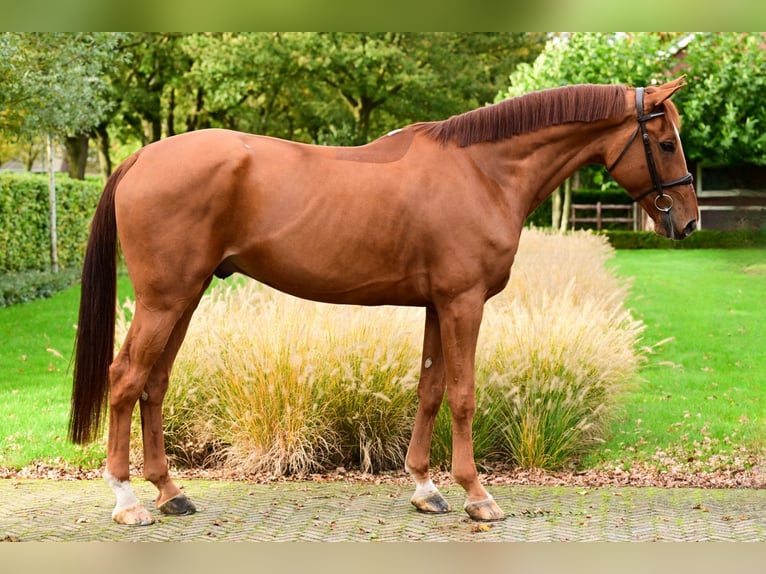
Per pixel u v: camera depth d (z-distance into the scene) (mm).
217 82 24328
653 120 4301
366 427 5523
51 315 11750
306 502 4570
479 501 4188
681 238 4371
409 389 5574
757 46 18250
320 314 5848
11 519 4133
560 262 10438
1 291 12266
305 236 4027
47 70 11227
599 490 4914
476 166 4230
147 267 3936
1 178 13477
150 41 23297
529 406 5574
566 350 5773
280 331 5586
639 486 5055
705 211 22766
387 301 4270
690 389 7734
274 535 3904
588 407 5754
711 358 9062
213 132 4098
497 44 28375
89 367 4086
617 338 6344
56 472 5254
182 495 4301
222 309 6012
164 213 3910
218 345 5676
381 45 24781
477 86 27094
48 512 4273
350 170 4113
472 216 4117
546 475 5363
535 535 3920
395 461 5508
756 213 22359
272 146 4109
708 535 3939
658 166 4320
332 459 5578
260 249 4043
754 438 6055
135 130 27203
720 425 6430
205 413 5660
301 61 24250
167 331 3988
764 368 8617
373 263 4098
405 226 4086
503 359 5824
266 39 23266
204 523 4102
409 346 5707
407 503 4566
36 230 14891
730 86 18328
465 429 4199
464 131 4270
